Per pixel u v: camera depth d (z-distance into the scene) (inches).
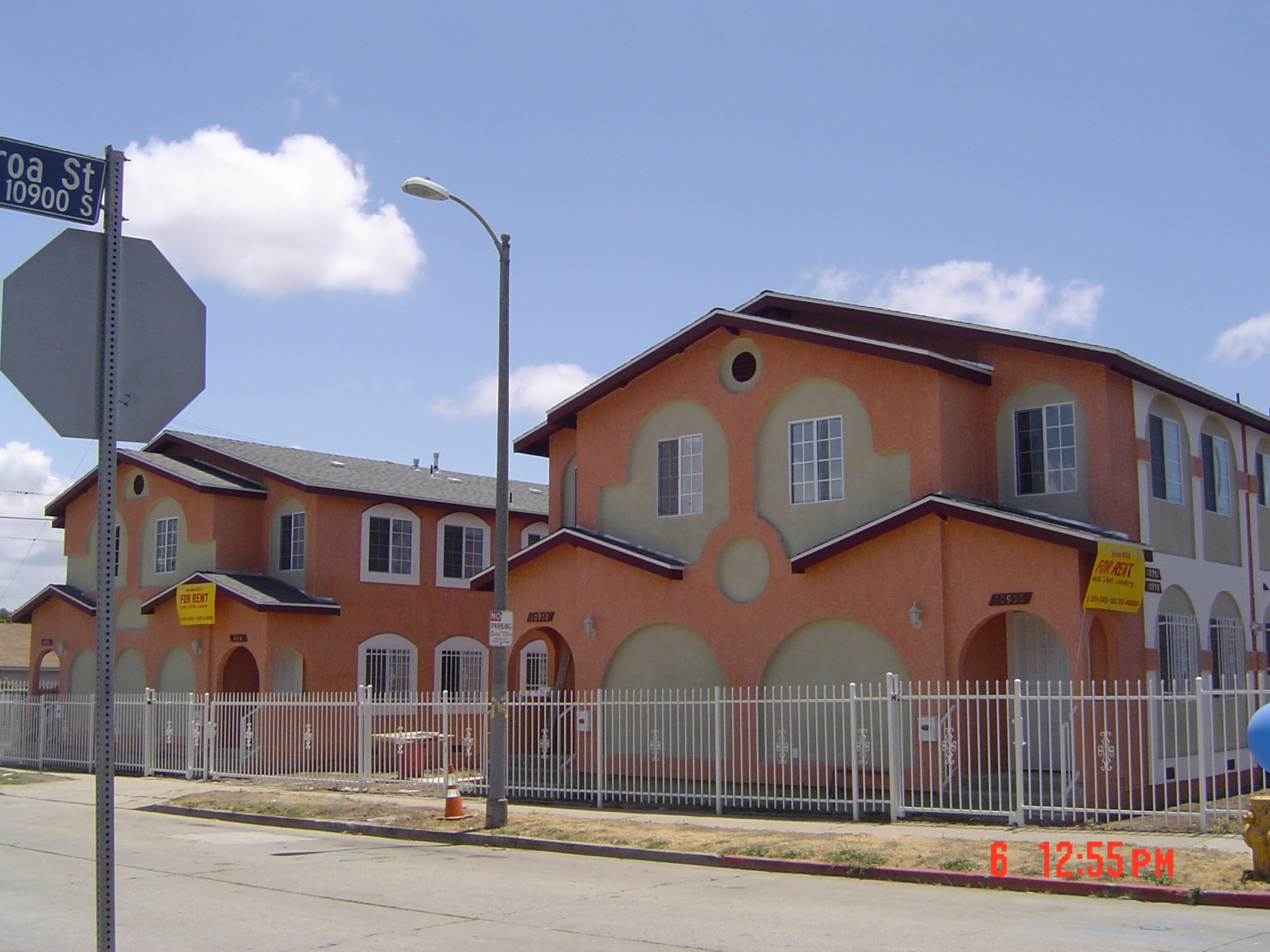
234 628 1092.5
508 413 651.5
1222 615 847.7
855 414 774.5
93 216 194.9
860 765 696.4
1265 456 959.0
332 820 685.9
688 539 843.4
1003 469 764.6
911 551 722.2
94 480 1283.2
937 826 605.0
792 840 551.8
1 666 1720.0
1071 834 565.9
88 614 1268.5
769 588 787.4
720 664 805.2
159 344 193.6
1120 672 686.5
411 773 932.0
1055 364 751.1
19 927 398.6
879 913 405.1
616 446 891.4
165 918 411.2
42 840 640.4
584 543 864.3
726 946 354.9
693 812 697.0
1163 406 797.9
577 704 764.0
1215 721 806.5
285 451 1274.6
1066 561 665.6
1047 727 727.7
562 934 377.1
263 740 956.0
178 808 778.2
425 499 1193.4
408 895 453.4
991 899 434.0
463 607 1233.4
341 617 1125.1
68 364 183.0
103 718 175.9
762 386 816.3
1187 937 356.2
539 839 591.5
